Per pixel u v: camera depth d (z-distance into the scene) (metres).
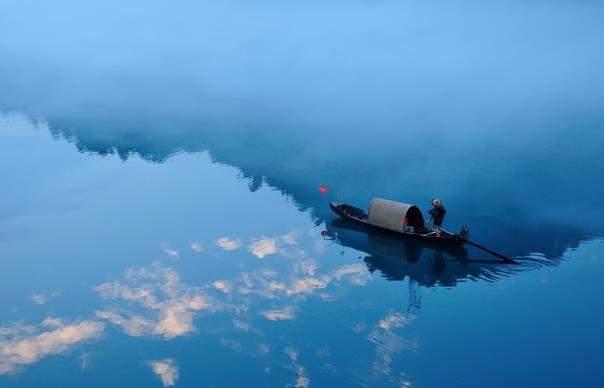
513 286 20.11
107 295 20.23
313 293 20.17
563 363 15.77
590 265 21.44
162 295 20.20
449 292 19.83
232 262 22.78
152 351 16.88
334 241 24.47
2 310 19.27
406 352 16.55
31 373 15.88
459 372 15.54
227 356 16.58
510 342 16.81
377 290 20.20
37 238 24.94
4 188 31.27
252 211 28.20
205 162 35.97
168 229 26.03
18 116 47.56
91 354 16.75
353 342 17.14
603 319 17.77
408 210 24.12
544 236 24.14
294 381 15.41
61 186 31.66
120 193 30.64
